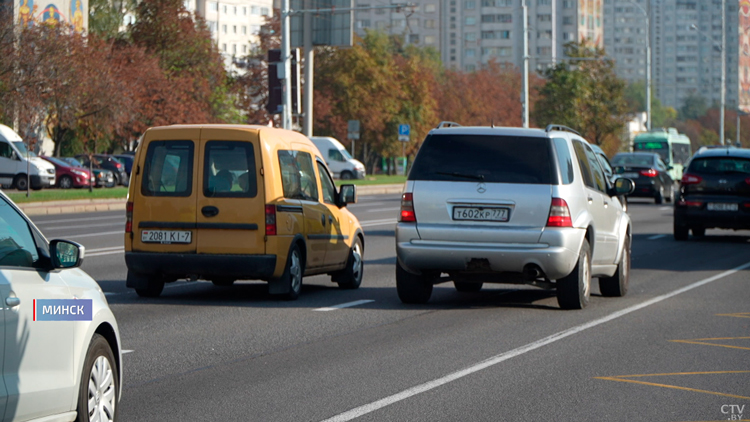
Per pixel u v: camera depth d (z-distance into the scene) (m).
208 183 18.84
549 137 17.80
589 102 127.75
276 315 17.56
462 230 17.56
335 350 14.11
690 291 21.58
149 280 19.66
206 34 105.06
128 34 106.69
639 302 19.64
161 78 90.06
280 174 19.19
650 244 34.94
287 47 64.50
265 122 119.69
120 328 15.98
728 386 11.79
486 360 13.31
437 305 19.06
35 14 93.62
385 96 127.56
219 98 105.50
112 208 56.47
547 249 17.28
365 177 108.56
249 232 18.67
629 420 10.11
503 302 19.59
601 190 20.02
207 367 12.86
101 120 78.31
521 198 17.44
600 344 14.63
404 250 17.83
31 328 7.58
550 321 16.92
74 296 8.39
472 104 161.12
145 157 19.16
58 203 52.62
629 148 166.88
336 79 123.75
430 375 12.30
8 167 70.00
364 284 22.91
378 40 133.00
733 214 34.69
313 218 20.30
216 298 19.91
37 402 7.56
